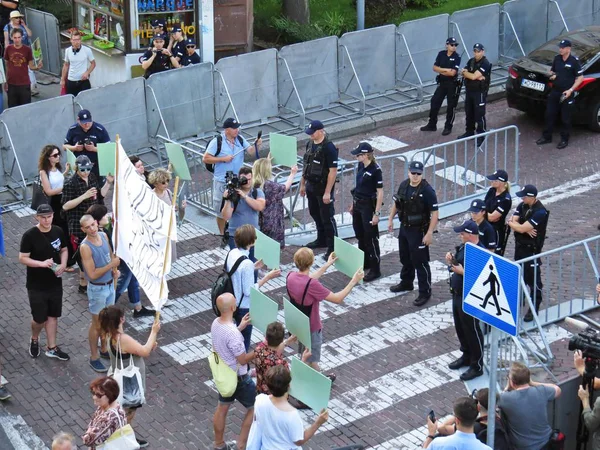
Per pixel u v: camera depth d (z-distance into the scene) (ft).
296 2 76.13
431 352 39.78
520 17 71.51
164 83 59.31
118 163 30.91
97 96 56.85
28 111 54.34
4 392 36.83
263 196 43.45
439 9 81.82
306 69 63.72
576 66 58.70
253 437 28.40
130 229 30.99
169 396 37.04
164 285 32.14
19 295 44.29
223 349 32.04
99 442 29.40
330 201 45.85
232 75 61.46
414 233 42.14
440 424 30.17
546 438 30.32
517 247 40.98
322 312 42.68
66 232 44.73
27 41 62.80
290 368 32.81
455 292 37.04
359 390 37.32
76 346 40.32
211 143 47.01
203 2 66.49
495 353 26.07
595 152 59.16
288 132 61.98
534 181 55.67
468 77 59.57
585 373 31.42
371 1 78.43
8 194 54.03
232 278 35.63
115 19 66.64
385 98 66.74
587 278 44.91
